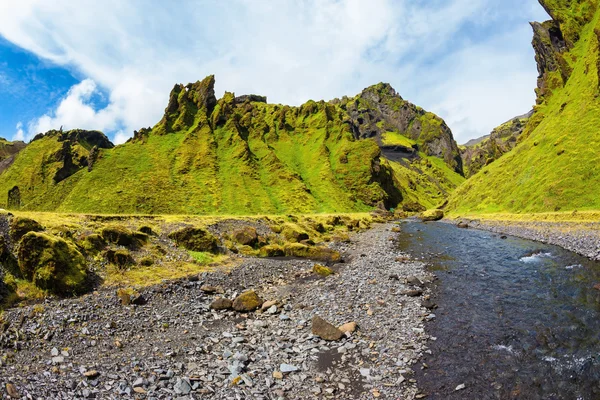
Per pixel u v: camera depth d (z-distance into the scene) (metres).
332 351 16.86
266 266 35.28
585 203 63.72
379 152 195.75
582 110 84.50
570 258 35.38
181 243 35.47
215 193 145.75
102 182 145.25
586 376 13.72
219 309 22.88
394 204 195.62
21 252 21.28
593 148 71.06
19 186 179.38
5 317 17.23
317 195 163.50
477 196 109.38
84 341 16.70
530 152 96.19
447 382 13.91
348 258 41.66
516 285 26.69
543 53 154.88
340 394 13.26
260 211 136.38
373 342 17.72
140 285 24.72
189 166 162.75
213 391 13.02
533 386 13.34
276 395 13.05
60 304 19.86
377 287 27.48
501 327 18.86
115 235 29.94
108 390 12.44
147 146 174.00
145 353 16.06
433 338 17.94
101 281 24.08
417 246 49.66
